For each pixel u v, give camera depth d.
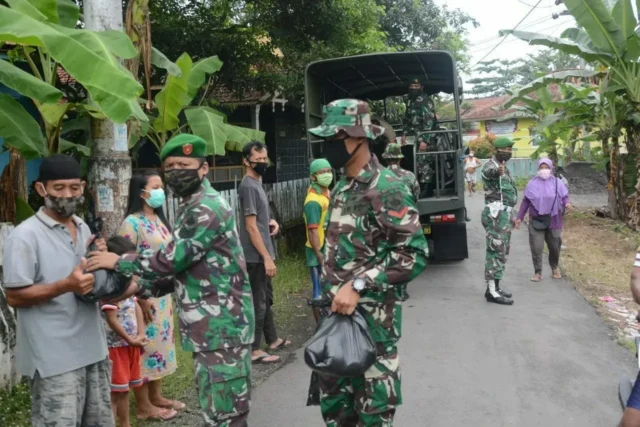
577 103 15.84
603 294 8.44
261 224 5.71
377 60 10.54
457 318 7.34
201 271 3.24
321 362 3.04
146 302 4.33
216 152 7.80
